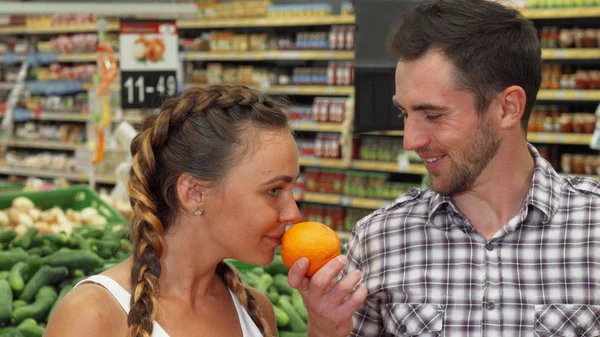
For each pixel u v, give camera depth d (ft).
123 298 4.53
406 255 5.64
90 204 14.21
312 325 4.89
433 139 5.11
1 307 8.04
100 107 16.30
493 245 5.45
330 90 22.07
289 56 22.63
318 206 23.02
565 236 5.40
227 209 4.55
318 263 4.65
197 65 25.73
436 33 4.97
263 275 8.84
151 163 4.65
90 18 26.66
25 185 18.13
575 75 18.37
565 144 19.88
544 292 5.35
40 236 9.86
